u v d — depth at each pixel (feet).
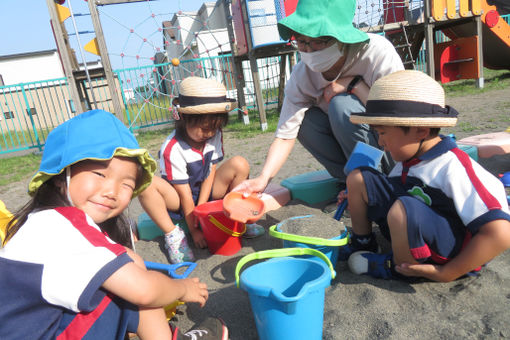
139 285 3.06
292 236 4.78
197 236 6.61
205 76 27.53
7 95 47.91
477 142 8.74
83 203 3.27
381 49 6.47
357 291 4.64
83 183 3.24
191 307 4.77
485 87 25.52
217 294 5.02
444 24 27.14
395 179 4.90
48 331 2.96
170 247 6.14
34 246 2.91
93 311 3.08
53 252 2.89
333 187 8.08
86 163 3.26
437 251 4.30
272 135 19.49
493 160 9.21
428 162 4.41
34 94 48.75
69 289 2.84
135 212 9.39
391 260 4.78
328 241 4.71
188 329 4.37
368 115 4.50
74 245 2.93
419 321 3.99
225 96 6.48
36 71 69.87
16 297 2.85
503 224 3.82
